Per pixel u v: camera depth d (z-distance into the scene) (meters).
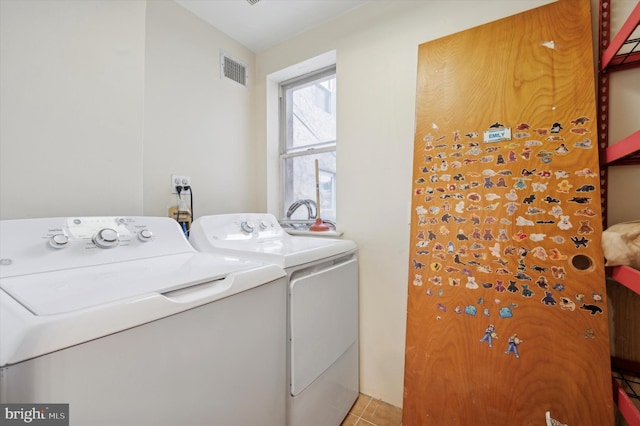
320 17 1.78
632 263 0.78
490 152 1.21
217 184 1.88
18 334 0.45
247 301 0.83
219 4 1.66
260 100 2.16
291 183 2.27
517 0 1.24
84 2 1.12
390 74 1.56
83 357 0.49
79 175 1.10
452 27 1.38
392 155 1.55
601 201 1.05
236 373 0.79
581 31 1.08
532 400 1.04
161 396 0.60
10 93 0.94
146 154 1.49
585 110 1.05
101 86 1.16
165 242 1.12
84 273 0.80
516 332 1.10
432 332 1.26
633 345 0.99
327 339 1.25
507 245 1.15
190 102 1.71
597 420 0.93
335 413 1.33
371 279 1.61
